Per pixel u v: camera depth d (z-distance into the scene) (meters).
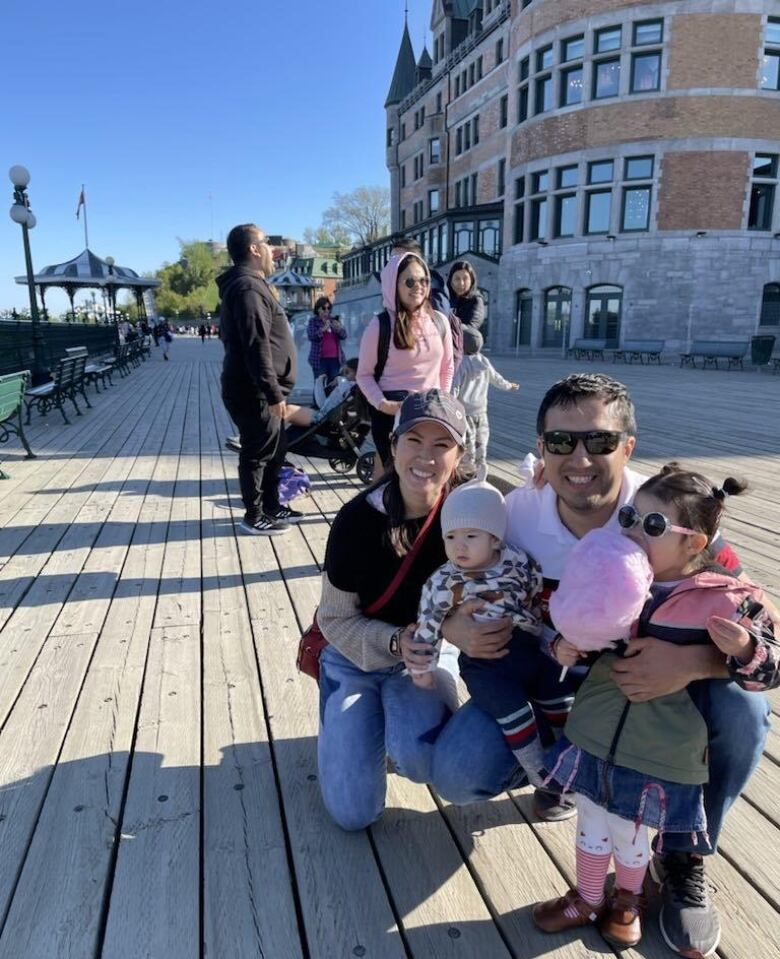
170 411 12.02
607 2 24.89
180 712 2.79
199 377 19.72
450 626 1.83
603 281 26.84
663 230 25.39
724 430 9.49
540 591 1.91
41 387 10.70
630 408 1.83
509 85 30.52
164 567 4.38
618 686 1.63
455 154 39.84
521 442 8.80
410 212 47.62
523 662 1.88
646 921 1.83
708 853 1.72
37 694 2.91
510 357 29.34
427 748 2.01
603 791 1.65
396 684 2.14
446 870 2.01
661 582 1.62
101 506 5.79
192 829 2.17
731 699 1.69
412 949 1.76
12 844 2.11
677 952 1.73
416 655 1.89
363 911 1.87
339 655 2.21
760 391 14.62
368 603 2.08
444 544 1.84
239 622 3.60
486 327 33.09
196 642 3.38
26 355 14.02
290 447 6.20
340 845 2.11
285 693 2.92
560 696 1.97
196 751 2.55
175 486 6.48
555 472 1.83
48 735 2.63
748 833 2.13
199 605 3.81
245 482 4.89
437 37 42.38
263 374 4.39
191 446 8.55
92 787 2.35
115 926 1.83
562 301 28.56
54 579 4.18
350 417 6.12
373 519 2.00
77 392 14.16
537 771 1.87
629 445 1.84
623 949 1.76
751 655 1.47
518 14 29.00
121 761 2.49
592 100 25.98
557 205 28.14
